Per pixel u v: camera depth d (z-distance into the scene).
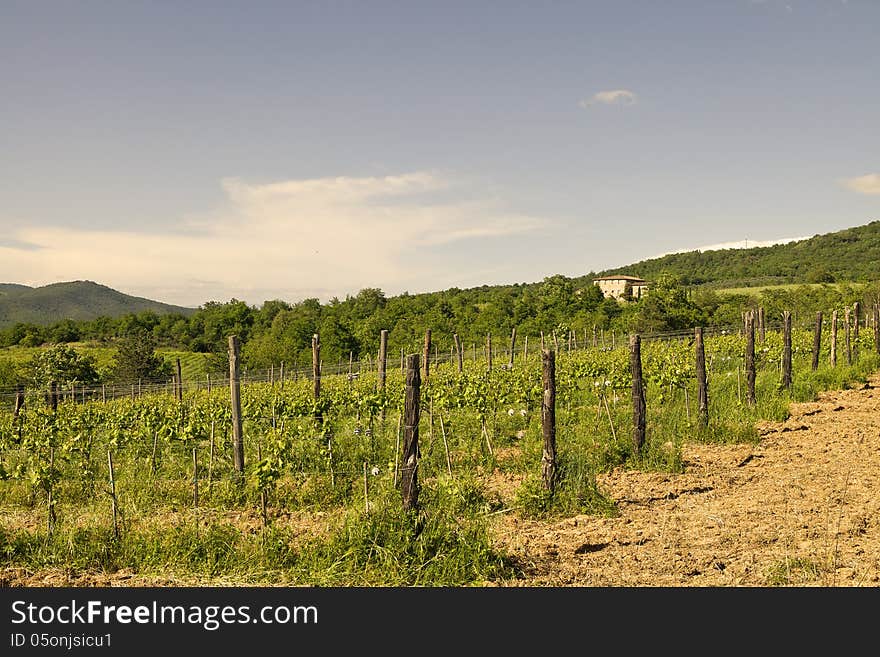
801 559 6.86
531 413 14.26
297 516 8.80
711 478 10.25
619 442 11.71
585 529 8.03
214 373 58.66
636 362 11.44
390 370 29.86
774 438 12.91
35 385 48.94
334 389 18.86
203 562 6.99
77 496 9.88
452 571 6.63
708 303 70.25
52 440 10.60
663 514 8.60
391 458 11.24
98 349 86.50
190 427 11.70
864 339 27.61
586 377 18.62
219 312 100.50
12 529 8.18
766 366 22.66
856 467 10.60
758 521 8.19
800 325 39.25
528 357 30.61
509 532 7.93
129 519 8.52
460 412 14.15
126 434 12.62
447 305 72.62
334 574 6.62
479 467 11.11
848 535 7.58
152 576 6.78
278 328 69.62
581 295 72.56
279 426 13.31
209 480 9.60
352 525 7.09
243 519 8.70
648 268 166.25
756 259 151.50
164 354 80.94
